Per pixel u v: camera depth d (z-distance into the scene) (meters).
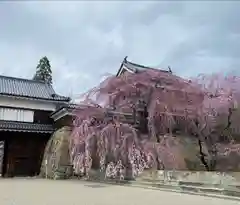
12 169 19.17
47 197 8.80
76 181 15.27
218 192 8.95
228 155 14.07
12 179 16.83
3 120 19.75
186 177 10.25
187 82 14.41
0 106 20.48
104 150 14.23
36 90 23.89
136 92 14.91
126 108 15.32
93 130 14.98
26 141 20.03
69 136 17.72
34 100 21.59
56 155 17.39
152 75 14.81
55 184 13.38
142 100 14.96
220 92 13.42
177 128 15.26
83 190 10.84
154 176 11.66
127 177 13.17
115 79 15.48
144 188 11.52
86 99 16.08
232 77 13.55
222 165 14.20
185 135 15.34
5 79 23.92
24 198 8.57
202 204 7.45
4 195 9.29
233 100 13.17
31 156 19.97
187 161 14.59
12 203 7.55
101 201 7.95
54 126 20.84
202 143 15.05
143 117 15.25
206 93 13.79
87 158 14.86
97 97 15.77
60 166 17.05
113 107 15.33
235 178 8.59
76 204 7.43
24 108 21.22
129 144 13.42
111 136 14.16
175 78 14.69
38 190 10.84
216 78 13.79
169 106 14.07
